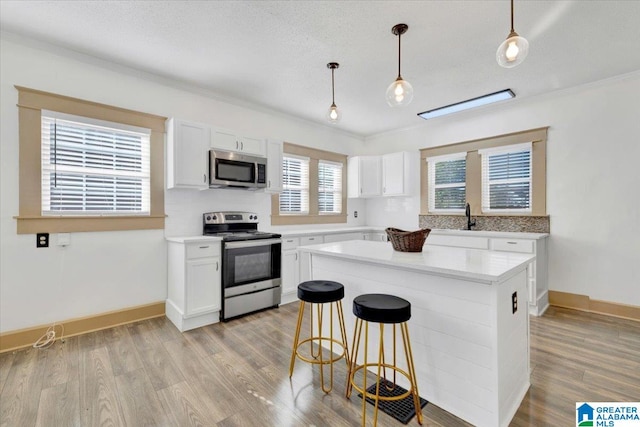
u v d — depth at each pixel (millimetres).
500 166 3922
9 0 1940
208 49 2561
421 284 1759
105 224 2762
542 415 1589
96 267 2729
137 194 2986
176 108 3209
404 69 2895
